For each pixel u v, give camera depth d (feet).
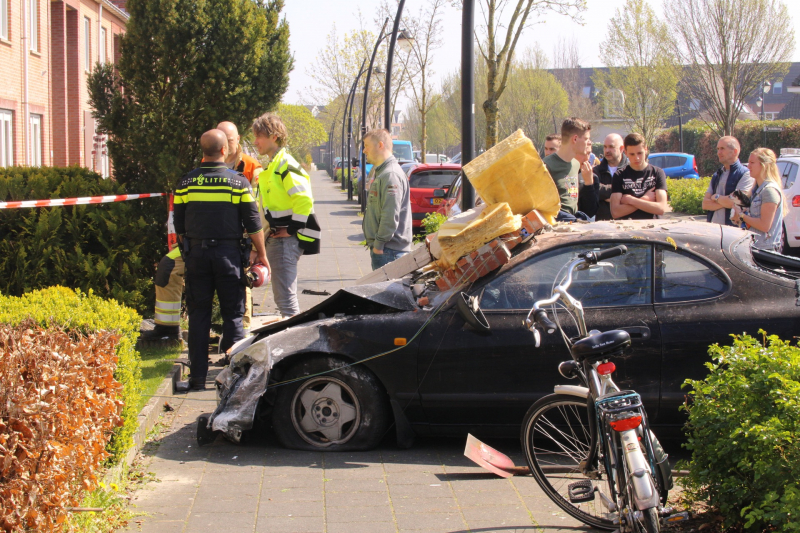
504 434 16.67
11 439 9.92
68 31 75.05
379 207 23.56
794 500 10.25
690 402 15.58
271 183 23.27
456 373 16.35
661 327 15.71
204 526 13.25
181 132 28.99
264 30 29.60
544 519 13.56
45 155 70.33
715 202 26.43
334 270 45.16
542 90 162.40
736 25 102.89
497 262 16.56
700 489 12.72
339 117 197.88
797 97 224.94
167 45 28.17
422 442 17.67
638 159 24.57
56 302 16.01
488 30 45.19
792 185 43.16
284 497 14.52
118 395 13.83
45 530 10.45
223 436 17.79
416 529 13.19
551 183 17.12
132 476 15.35
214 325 27.14
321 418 17.13
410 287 17.61
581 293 16.28
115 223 27.25
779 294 15.87
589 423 12.49
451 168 64.59
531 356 16.10
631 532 11.31
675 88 122.21
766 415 11.69
